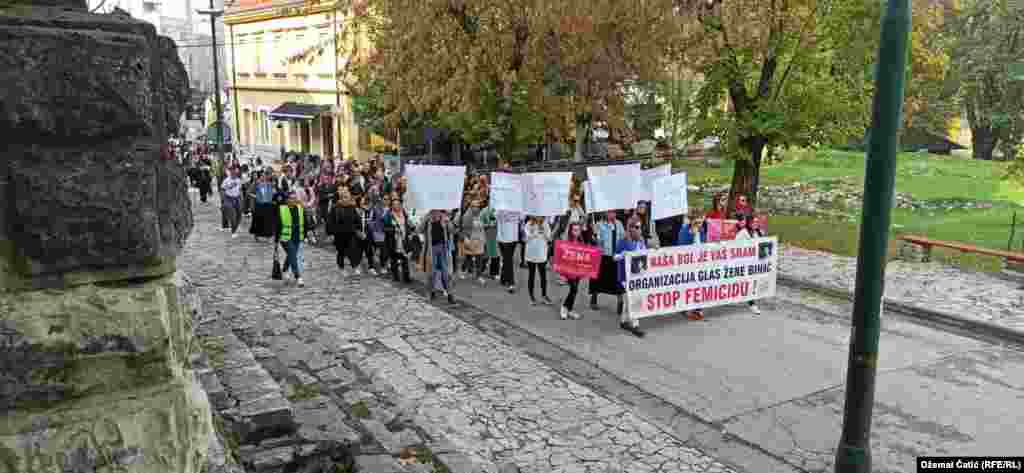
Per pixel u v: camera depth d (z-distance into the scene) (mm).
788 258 16875
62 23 1585
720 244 12102
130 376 1739
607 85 18672
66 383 1653
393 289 13719
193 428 1894
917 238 16344
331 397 7684
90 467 1684
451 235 14008
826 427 8203
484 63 16984
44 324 1607
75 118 1587
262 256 16688
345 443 5641
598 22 16297
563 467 7086
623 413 8359
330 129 35375
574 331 11516
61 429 1647
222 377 5980
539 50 17281
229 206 19844
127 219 1670
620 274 11555
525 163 28156
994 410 8680
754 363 10141
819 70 18047
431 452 7039
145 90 1682
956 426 8242
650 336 11312
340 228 14812
